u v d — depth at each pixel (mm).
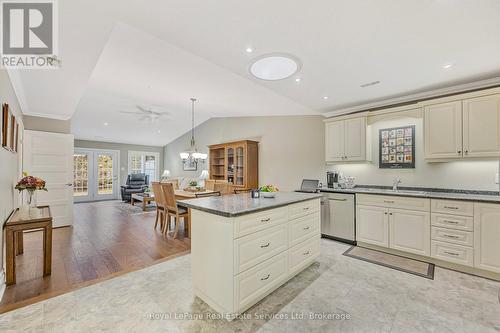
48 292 2123
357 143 3785
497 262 2355
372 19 1707
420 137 3375
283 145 5309
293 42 2041
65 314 1803
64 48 2088
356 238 3430
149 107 5535
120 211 6234
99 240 3699
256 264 1924
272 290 2156
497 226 2357
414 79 2822
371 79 2836
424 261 2871
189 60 2953
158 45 2600
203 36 1974
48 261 2455
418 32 1860
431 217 2762
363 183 3998
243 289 1805
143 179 8695
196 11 1655
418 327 1678
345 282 2346
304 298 2061
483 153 2641
